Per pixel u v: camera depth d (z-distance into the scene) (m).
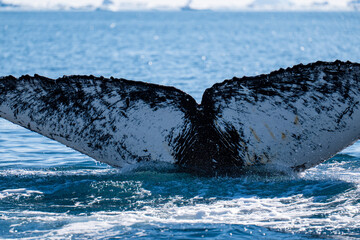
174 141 25.95
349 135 24.77
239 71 122.31
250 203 23.94
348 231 20.42
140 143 26.12
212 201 24.27
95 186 26.70
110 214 23.03
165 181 26.48
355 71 23.95
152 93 25.72
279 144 25.28
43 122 25.72
